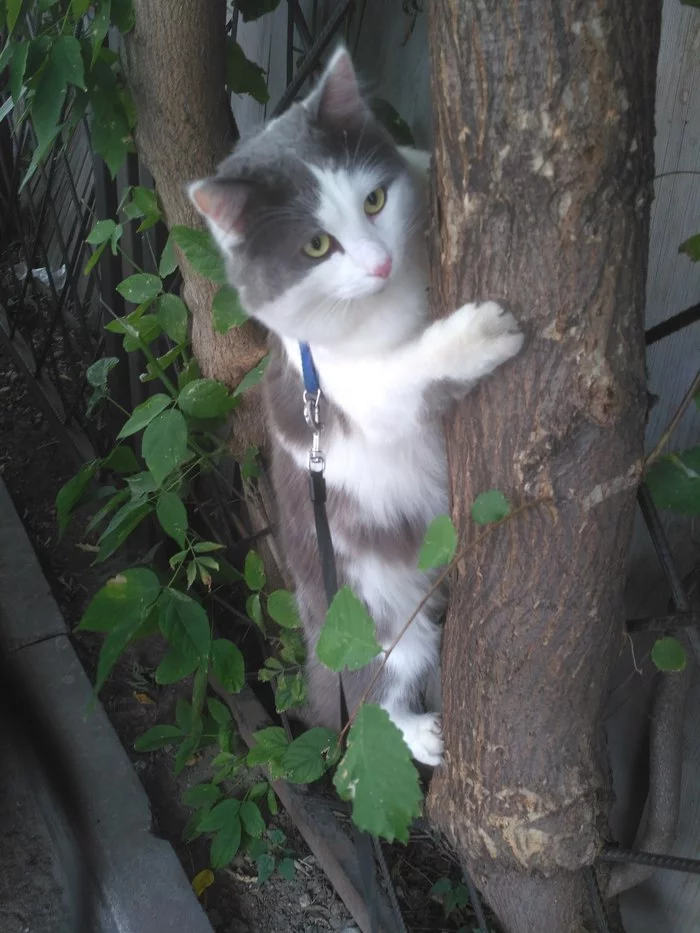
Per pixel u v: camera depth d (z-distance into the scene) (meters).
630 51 0.29
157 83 0.57
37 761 0.71
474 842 0.45
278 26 0.75
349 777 0.30
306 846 0.68
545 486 0.35
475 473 0.38
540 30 0.28
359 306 0.43
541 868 0.43
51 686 0.75
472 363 0.35
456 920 0.60
